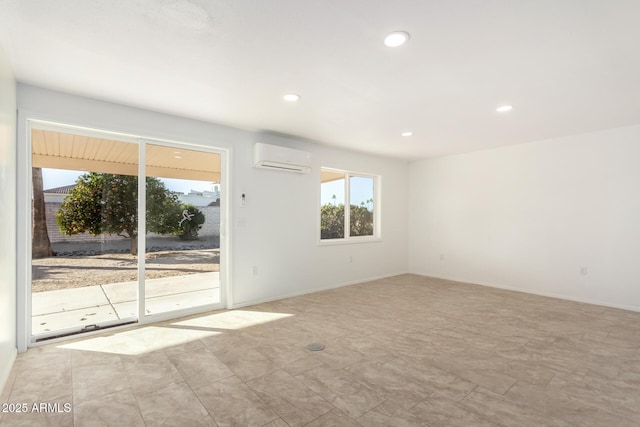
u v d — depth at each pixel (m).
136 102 3.10
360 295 4.65
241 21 1.83
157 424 1.78
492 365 2.48
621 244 4.05
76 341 2.90
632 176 3.96
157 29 1.91
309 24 1.86
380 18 1.80
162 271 3.54
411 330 3.23
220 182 3.97
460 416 1.85
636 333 3.15
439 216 5.96
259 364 2.49
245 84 2.70
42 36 1.98
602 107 3.26
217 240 3.96
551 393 2.09
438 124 3.87
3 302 2.17
